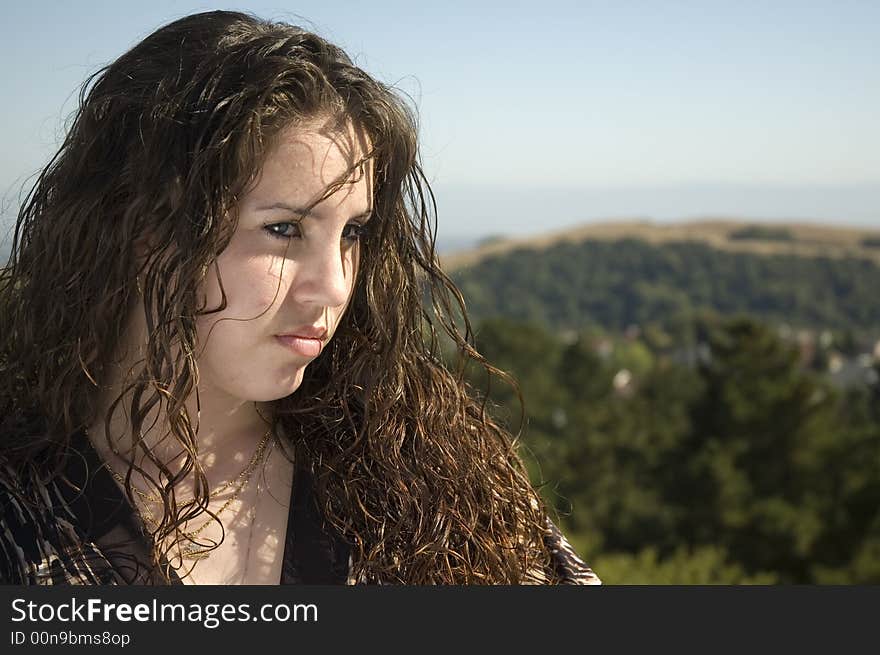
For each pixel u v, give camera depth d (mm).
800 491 29984
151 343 1510
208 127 1486
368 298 1795
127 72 1607
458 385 1936
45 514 1484
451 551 1732
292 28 1621
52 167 1710
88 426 1605
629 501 32562
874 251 165625
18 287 1721
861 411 61031
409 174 1871
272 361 1511
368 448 1770
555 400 56844
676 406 53469
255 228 1471
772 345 32750
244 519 1632
